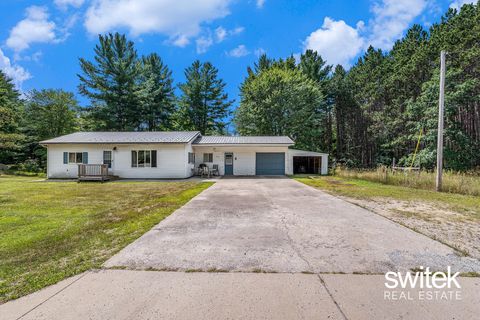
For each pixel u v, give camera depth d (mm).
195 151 17188
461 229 4133
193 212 5473
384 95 23391
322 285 2312
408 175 10922
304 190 9172
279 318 1834
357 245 3367
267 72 25281
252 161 17312
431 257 2959
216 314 1885
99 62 23234
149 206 6188
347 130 27688
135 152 14898
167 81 28625
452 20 17578
